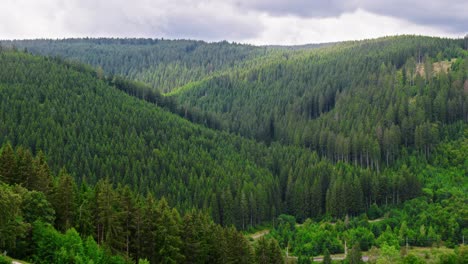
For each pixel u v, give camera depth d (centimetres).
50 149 17175
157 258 9375
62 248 7531
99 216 9319
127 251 9050
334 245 14612
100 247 8412
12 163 9494
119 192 10456
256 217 17525
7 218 7112
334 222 17450
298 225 17538
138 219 9362
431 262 12338
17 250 7631
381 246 13712
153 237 9388
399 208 17312
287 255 13975
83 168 16975
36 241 7806
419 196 17525
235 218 17038
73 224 9125
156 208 9769
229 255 9894
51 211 8462
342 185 17650
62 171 10562
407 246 14438
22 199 8019
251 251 10206
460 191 17125
